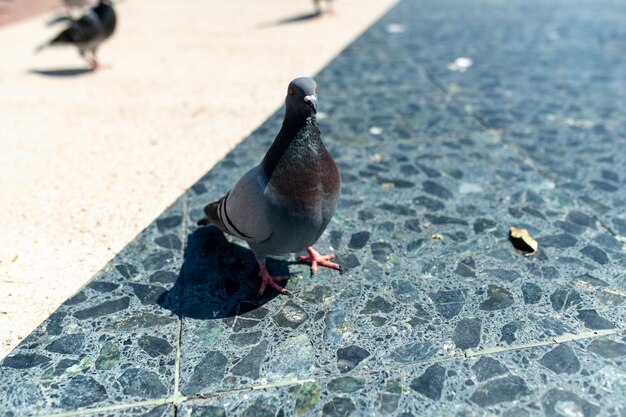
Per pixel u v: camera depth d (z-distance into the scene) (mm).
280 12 2529
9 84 1503
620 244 787
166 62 1709
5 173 1018
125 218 874
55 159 1070
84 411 559
